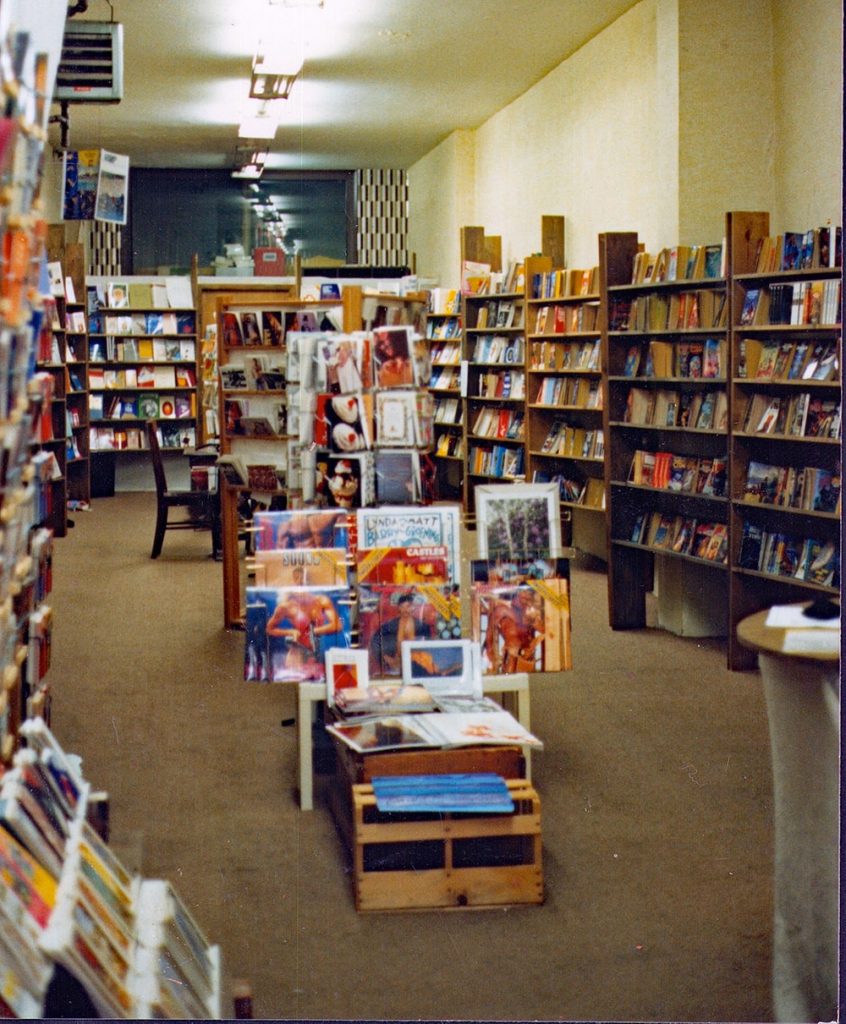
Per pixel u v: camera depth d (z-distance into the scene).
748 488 6.18
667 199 7.61
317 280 14.35
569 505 9.41
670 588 7.16
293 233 17.91
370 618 4.21
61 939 2.10
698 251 6.66
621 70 9.23
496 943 3.37
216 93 12.34
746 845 4.01
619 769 4.75
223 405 6.83
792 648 2.80
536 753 4.95
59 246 12.67
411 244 17.45
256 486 6.90
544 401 9.86
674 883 3.73
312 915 3.53
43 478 2.69
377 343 4.79
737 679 6.10
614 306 7.30
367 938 3.40
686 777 4.66
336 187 17.86
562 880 3.77
